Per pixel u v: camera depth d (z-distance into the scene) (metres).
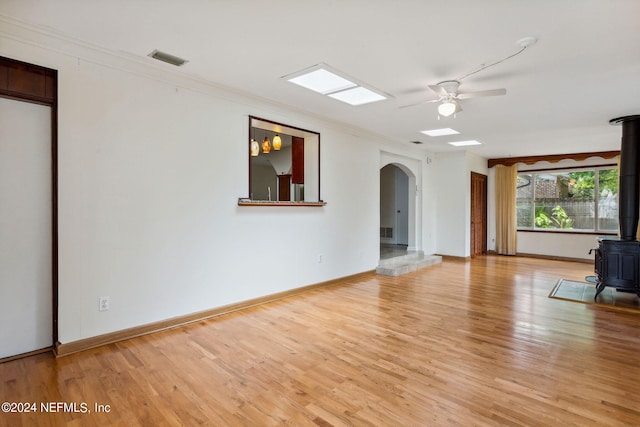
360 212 5.84
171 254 3.39
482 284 5.34
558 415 2.01
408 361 2.69
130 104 3.09
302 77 3.43
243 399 2.17
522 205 8.59
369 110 4.54
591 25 2.38
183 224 3.48
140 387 2.29
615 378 2.44
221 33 2.57
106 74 2.95
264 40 2.67
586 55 2.85
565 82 3.45
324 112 4.66
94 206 2.90
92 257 2.90
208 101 3.67
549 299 4.50
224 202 3.84
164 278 3.35
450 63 3.05
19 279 2.70
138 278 3.17
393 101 4.15
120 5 2.21
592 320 3.69
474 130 5.61
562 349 2.93
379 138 6.21
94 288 2.91
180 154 3.45
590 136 5.98
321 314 3.83
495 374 2.49
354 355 2.79
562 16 2.27
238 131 3.96
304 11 2.26
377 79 3.44
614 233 7.32
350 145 5.57
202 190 3.63
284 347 2.94
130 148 3.10
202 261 3.64
